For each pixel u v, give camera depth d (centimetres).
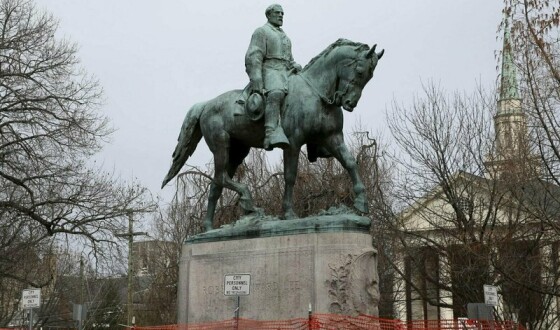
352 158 1035
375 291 973
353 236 970
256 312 1002
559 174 1747
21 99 2097
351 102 1009
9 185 2197
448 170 2333
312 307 958
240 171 2466
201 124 1148
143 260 4050
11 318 2783
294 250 990
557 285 1942
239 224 1070
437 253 2338
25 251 2231
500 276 2081
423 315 3350
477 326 1259
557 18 1420
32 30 2178
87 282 3634
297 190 2464
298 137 1027
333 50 1039
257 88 1055
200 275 1073
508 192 2214
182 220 2738
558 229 1596
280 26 1117
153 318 3553
